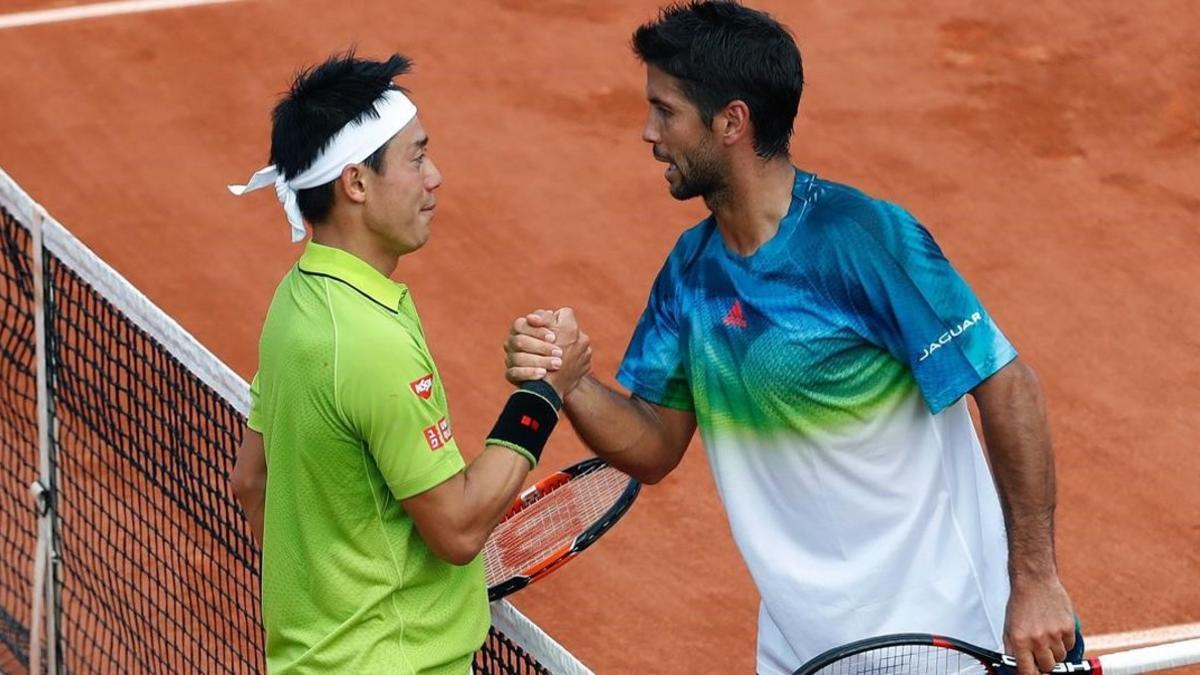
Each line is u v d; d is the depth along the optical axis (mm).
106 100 48156
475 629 16125
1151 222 40875
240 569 26281
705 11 15492
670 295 16688
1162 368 34688
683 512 30078
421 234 15438
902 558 16266
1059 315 36938
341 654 15539
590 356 16297
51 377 23375
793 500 16422
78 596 25922
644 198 42625
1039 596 15609
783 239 15578
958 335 15195
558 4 53312
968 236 40594
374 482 15172
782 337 15742
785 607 16797
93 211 42594
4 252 27172
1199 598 27531
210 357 20062
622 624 27516
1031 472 15477
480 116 46969
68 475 27797
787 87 15266
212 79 49406
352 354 14672
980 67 48719
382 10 53188
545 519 19172
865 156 44531
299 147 14977
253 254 40531
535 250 40281
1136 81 47656
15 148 45625
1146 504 30109
